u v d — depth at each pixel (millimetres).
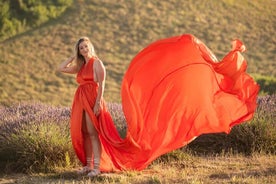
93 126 9648
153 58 9984
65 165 10477
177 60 10055
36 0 41844
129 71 9875
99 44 38312
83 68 9750
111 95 30844
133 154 9945
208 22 42594
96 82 9648
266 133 12008
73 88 32094
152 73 10055
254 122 12328
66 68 9914
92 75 9617
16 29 39156
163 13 43031
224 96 9992
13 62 34906
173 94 10180
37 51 36625
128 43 38781
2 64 34531
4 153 10852
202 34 40844
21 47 36844
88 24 40594
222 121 10055
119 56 37062
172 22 41906
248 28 42500
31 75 33438
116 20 41500
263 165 10438
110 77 33844
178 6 44312
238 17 43906
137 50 38000
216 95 10039
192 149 12180
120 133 12352
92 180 9281
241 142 12219
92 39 38875
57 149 10539
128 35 39781
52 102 29766
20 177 9945
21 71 33844
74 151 10602
